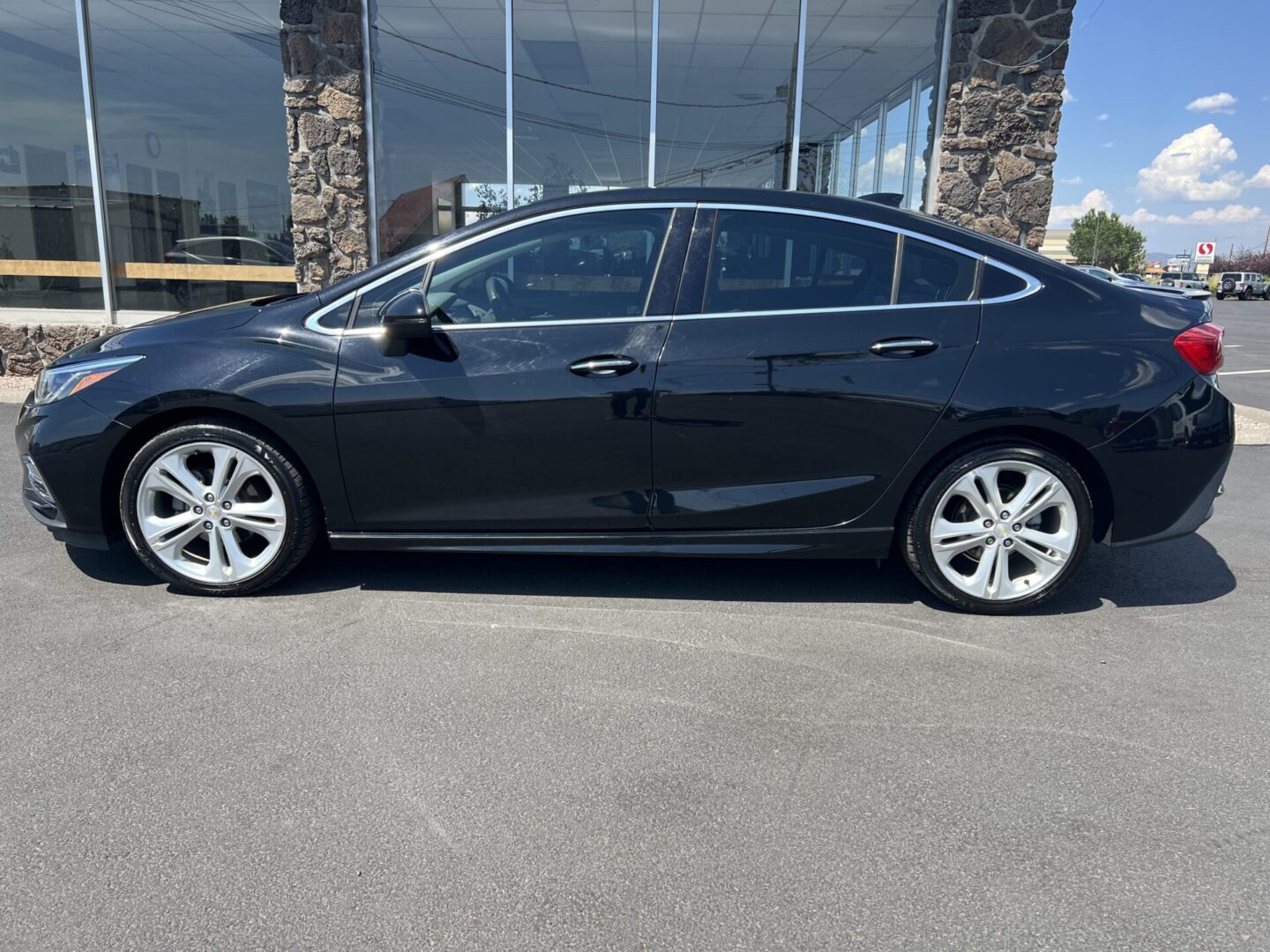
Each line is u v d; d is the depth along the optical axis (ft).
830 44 27.86
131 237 30.60
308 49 25.25
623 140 29.99
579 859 6.84
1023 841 7.12
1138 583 13.02
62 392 11.53
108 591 12.01
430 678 9.70
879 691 9.56
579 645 10.59
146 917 6.17
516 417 11.05
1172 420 10.98
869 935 6.09
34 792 7.54
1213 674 10.05
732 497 11.28
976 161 25.12
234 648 10.34
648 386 10.94
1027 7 24.21
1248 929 6.17
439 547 11.64
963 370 10.91
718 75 28.91
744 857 6.89
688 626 11.21
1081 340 11.02
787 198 11.35
